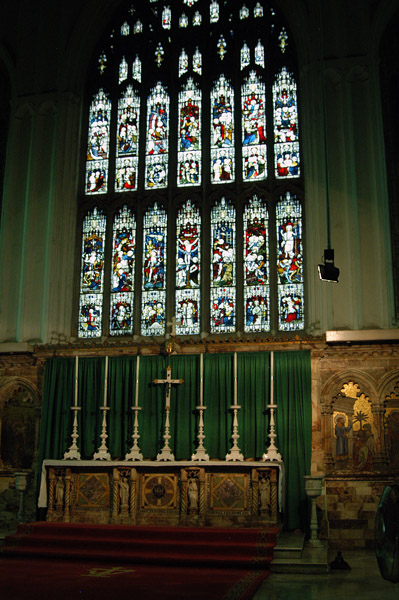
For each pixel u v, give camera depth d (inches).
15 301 727.1
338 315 657.0
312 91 726.5
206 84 786.2
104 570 457.4
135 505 574.9
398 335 615.5
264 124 760.3
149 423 647.1
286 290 701.9
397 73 730.8
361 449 618.2
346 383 634.8
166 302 718.5
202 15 813.9
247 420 633.0
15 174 768.9
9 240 748.0
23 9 817.5
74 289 746.8
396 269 669.3
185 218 745.6
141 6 834.8
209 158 761.6
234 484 567.8
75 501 586.9
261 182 736.3
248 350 659.4
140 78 806.5
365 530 598.5
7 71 813.9
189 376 652.1
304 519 594.6
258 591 405.7
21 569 460.1
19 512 613.9
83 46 811.4
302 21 753.6
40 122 780.6
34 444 679.1
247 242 724.7
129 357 668.1
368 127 704.4
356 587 420.5
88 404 663.1
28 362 698.2
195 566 474.6
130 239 751.7
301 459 609.0
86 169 789.9
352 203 683.4
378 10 729.6
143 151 776.9
